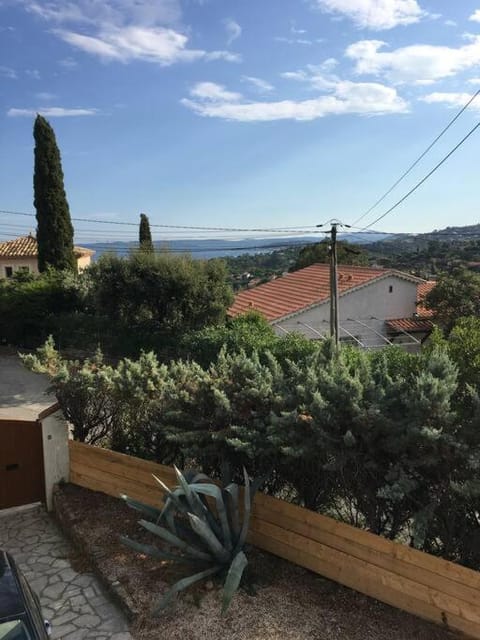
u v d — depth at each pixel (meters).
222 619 4.40
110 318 17.45
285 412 4.95
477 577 3.89
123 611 4.74
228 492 4.93
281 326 22.42
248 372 6.02
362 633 4.15
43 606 4.92
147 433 6.86
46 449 7.12
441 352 5.45
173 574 5.11
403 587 4.33
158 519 5.05
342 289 23.80
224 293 17.34
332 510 5.40
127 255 17.36
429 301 25.14
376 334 24.30
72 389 7.24
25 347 20.64
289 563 5.13
